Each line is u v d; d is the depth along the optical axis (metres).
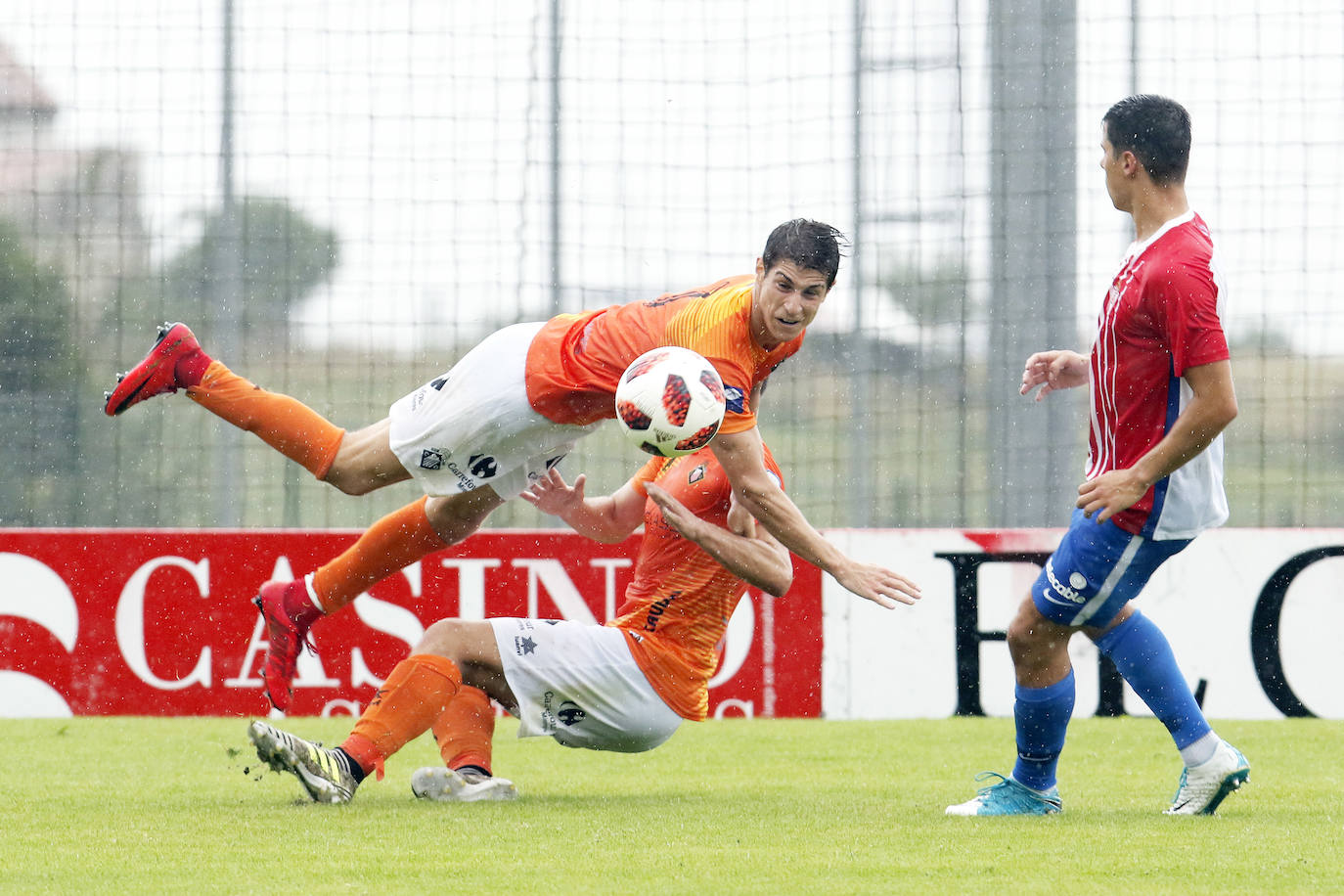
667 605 15.88
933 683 27.19
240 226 31.41
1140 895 10.37
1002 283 30.25
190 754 21.05
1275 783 17.95
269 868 11.48
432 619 26.73
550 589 26.86
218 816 14.42
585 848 12.45
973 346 31.47
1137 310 14.02
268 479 34.56
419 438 16.02
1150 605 26.94
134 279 32.22
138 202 34.62
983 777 15.82
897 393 32.28
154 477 34.22
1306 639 26.83
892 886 10.67
